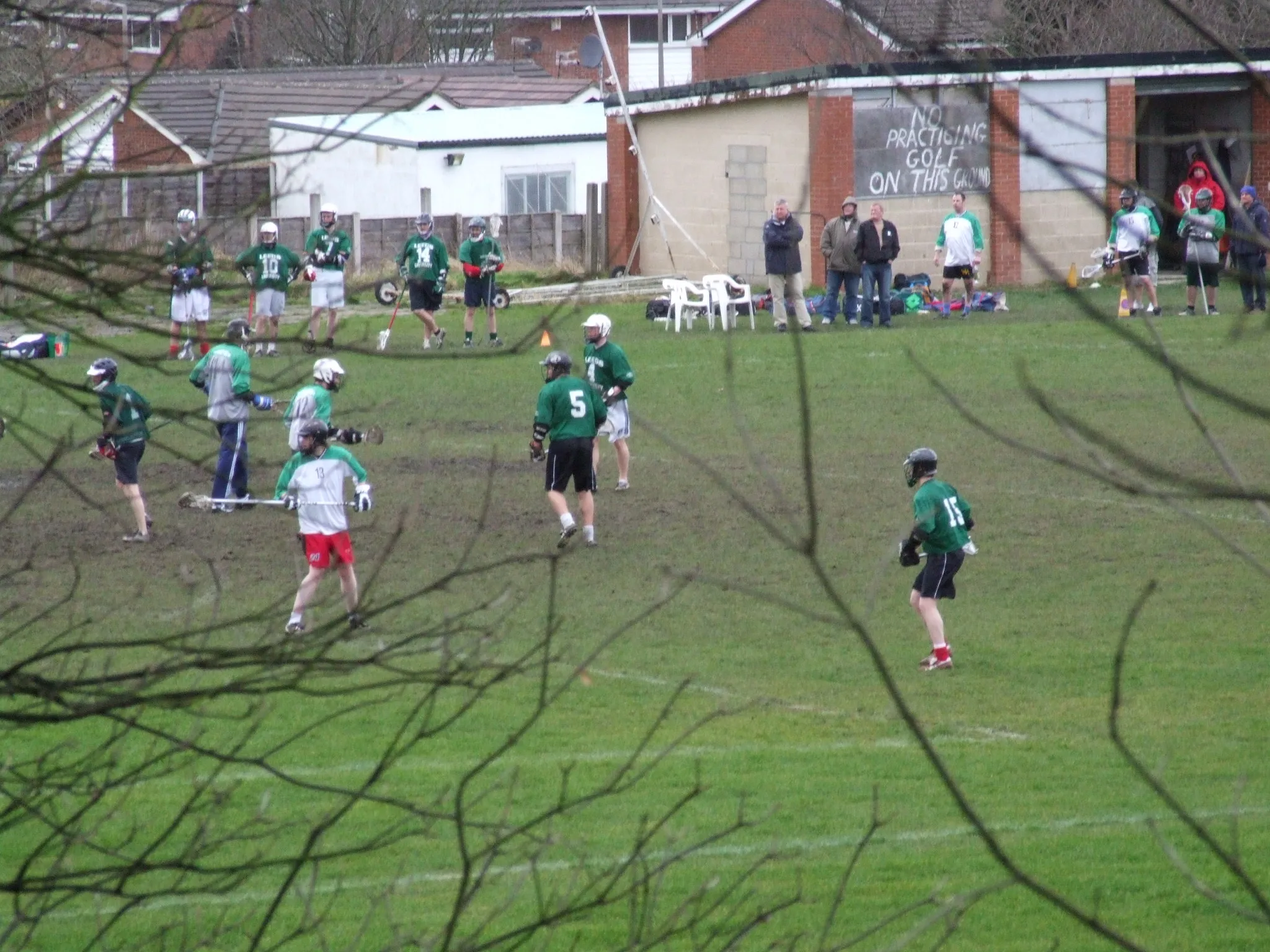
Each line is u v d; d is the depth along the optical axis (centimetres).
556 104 16888
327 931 2966
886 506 6731
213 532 6394
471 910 3075
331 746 4066
